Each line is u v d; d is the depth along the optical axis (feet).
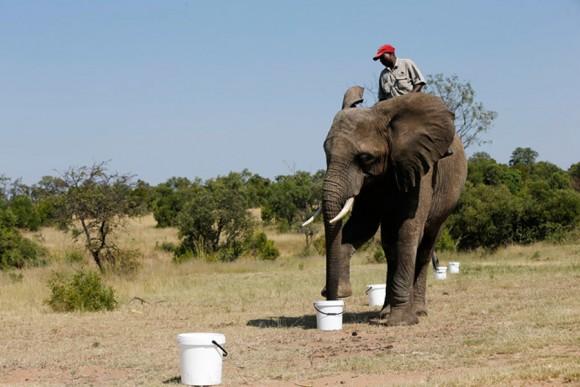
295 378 30.73
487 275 78.43
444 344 36.47
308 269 105.40
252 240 131.95
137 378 32.68
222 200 129.80
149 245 163.73
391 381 29.07
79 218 106.01
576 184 223.92
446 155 41.96
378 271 95.50
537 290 59.57
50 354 39.11
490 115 156.46
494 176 199.21
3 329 48.39
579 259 104.99
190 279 89.40
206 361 29.91
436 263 76.48
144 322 50.55
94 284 60.18
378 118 41.60
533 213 134.51
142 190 233.76
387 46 45.11
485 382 27.12
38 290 71.51
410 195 42.93
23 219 188.03
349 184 40.88
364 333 41.60
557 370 27.96
